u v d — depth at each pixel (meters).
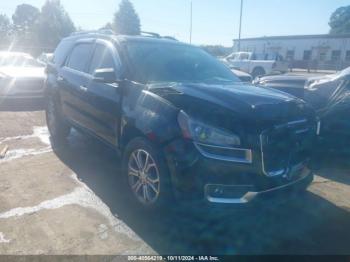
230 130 2.76
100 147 5.55
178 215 3.27
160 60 4.10
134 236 3.04
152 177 3.26
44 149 5.36
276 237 3.14
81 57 4.94
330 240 3.12
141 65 3.86
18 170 4.43
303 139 3.20
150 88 3.38
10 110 8.19
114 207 3.54
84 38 5.13
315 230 3.28
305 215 3.56
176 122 2.92
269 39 41.97
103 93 3.98
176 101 3.05
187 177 2.79
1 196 3.66
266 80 6.20
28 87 8.54
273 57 25.47
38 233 3.00
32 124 6.97
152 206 3.25
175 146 2.86
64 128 5.68
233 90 3.43
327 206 3.78
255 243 3.03
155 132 3.02
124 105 3.57
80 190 3.91
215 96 3.13
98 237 2.99
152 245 2.92
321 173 4.80
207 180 2.75
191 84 3.59
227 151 2.73
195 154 2.76
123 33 4.69
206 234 3.12
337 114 4.83
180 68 4.15
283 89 5.67
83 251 2.78
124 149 3.69
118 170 4.57
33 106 8.78
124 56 3.94
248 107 2.94
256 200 2.80
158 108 3.12
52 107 5.79
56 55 5.91
